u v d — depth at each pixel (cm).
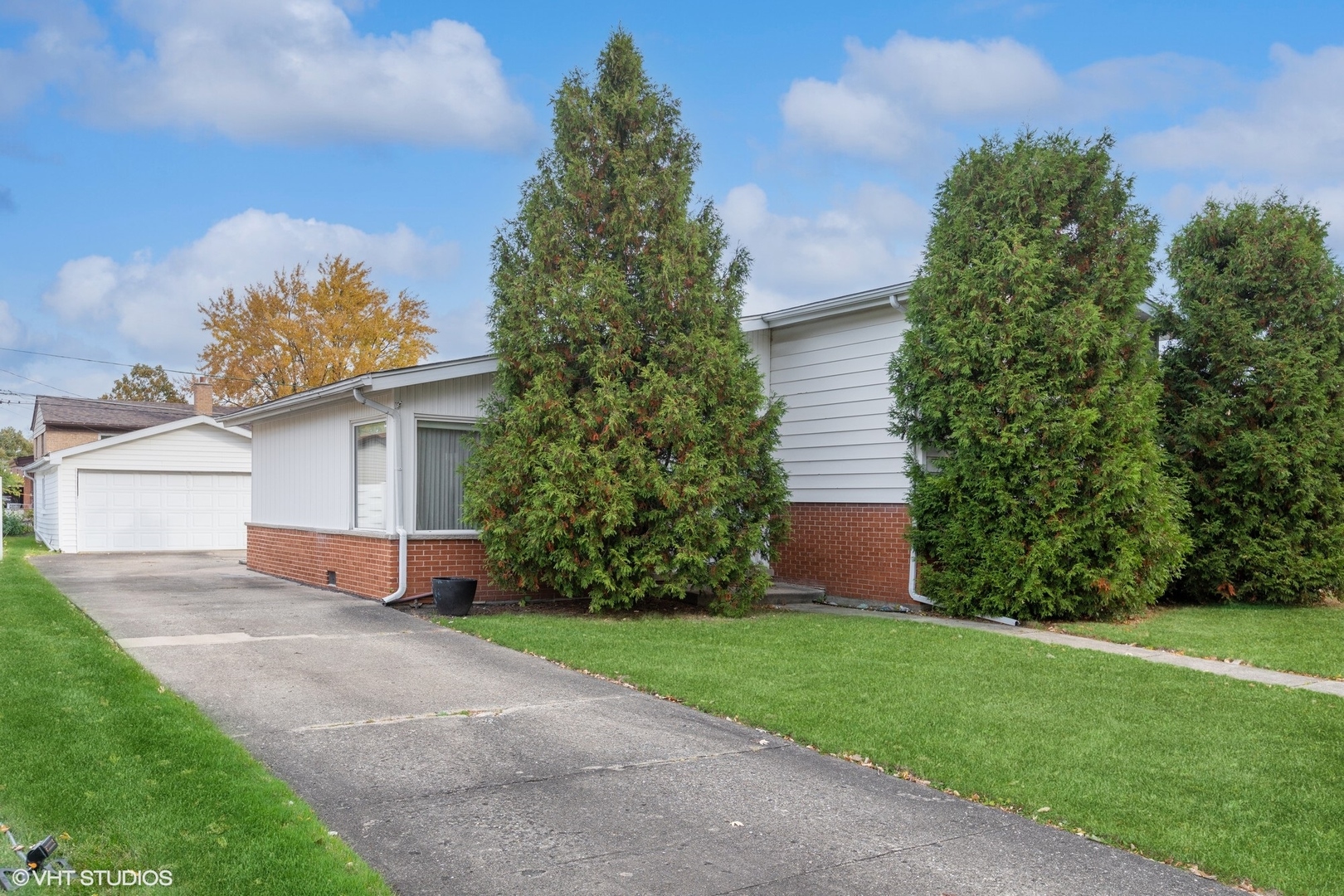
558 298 1180
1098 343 1184
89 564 1966
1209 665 943
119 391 5191
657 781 559
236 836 438
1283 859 453
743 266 1302
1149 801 532
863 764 600
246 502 2748
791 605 1430
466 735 643
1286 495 1409
